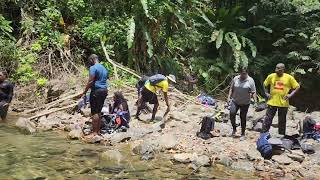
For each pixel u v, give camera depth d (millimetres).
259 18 17422
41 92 12219
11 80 12469
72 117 10328
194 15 16250
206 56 17188
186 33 15742
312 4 16484
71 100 11383
